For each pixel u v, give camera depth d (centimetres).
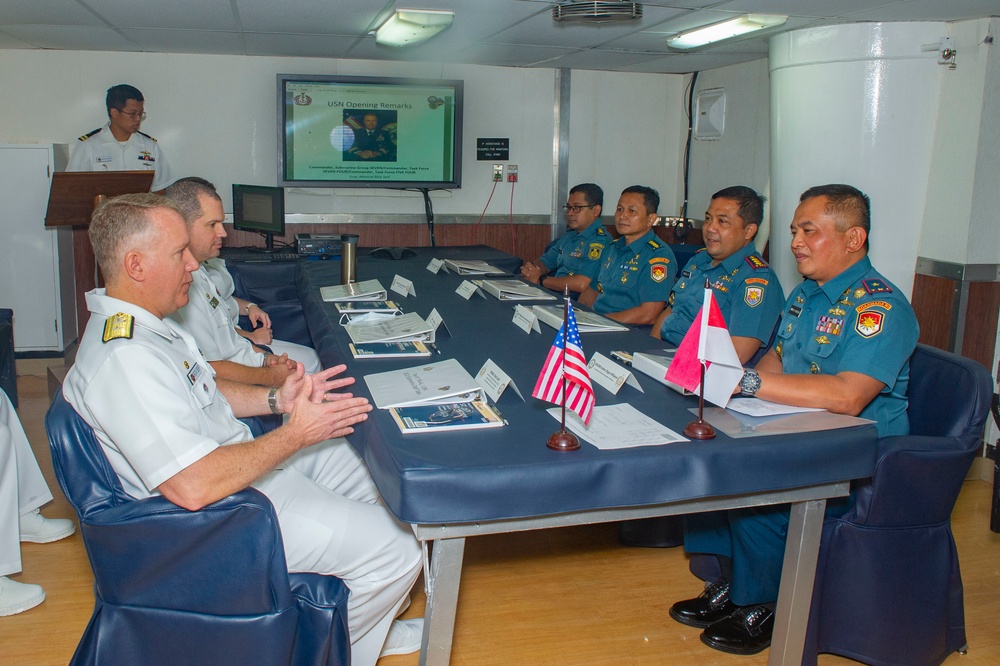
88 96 521
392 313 283
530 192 604
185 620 162
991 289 348
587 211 454
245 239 559
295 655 167
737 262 283
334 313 288
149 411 155
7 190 477
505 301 321
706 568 243
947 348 353
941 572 201
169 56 528
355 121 551
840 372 194
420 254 504
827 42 363
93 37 462
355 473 229
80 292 539
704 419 175
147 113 532
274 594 160
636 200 364
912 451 189
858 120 361
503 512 144
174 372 165
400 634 215
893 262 369
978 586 255
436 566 151
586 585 254
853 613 198
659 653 216
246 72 541
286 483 181
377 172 563
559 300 325
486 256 498
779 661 190
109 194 385
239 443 162
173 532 156
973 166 336
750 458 159
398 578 181
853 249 208
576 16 358
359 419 169
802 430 168
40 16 399
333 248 486
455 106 563
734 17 370
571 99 597
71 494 161
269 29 433
